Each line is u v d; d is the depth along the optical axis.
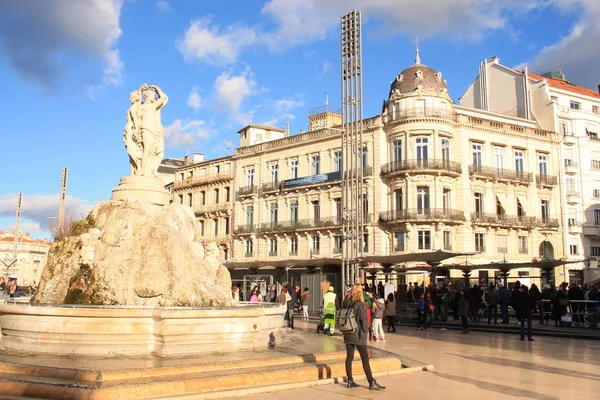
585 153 50.50
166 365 9.47
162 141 16.38
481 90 55.69
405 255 29.28
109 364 9.59
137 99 16.34
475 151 45.19
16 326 11.18
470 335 20.95
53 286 12.93
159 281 12.89
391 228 43.69
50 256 13.80
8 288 37.66
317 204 49.31
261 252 52.97
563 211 48.75
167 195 15.75
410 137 43.38
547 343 17.80
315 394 9.00
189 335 10.98
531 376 11.17
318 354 11.42
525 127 47.75
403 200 43.31
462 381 10.48
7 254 82.12
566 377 11.08
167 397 8.17
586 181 50.31
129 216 13.73
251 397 8.67
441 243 42.12
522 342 18.16
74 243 13.43
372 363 11.31
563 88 53.62
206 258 15.13
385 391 9.36
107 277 12.69
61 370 8.84
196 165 63.12
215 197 60.38
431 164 42.34
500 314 29.64
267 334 12.63
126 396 7.98
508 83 53.09
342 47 27.69
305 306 29.27
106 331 10.77
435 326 25.45
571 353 15.07
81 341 10.76
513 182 46.22
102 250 13.12
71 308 10.87
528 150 47.69
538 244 47.03
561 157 49.34
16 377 8.89
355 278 25.64
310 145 50.50
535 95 51.69
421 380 10.55
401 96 44.16
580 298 24.03
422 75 45.22
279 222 51.78
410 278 42.25
